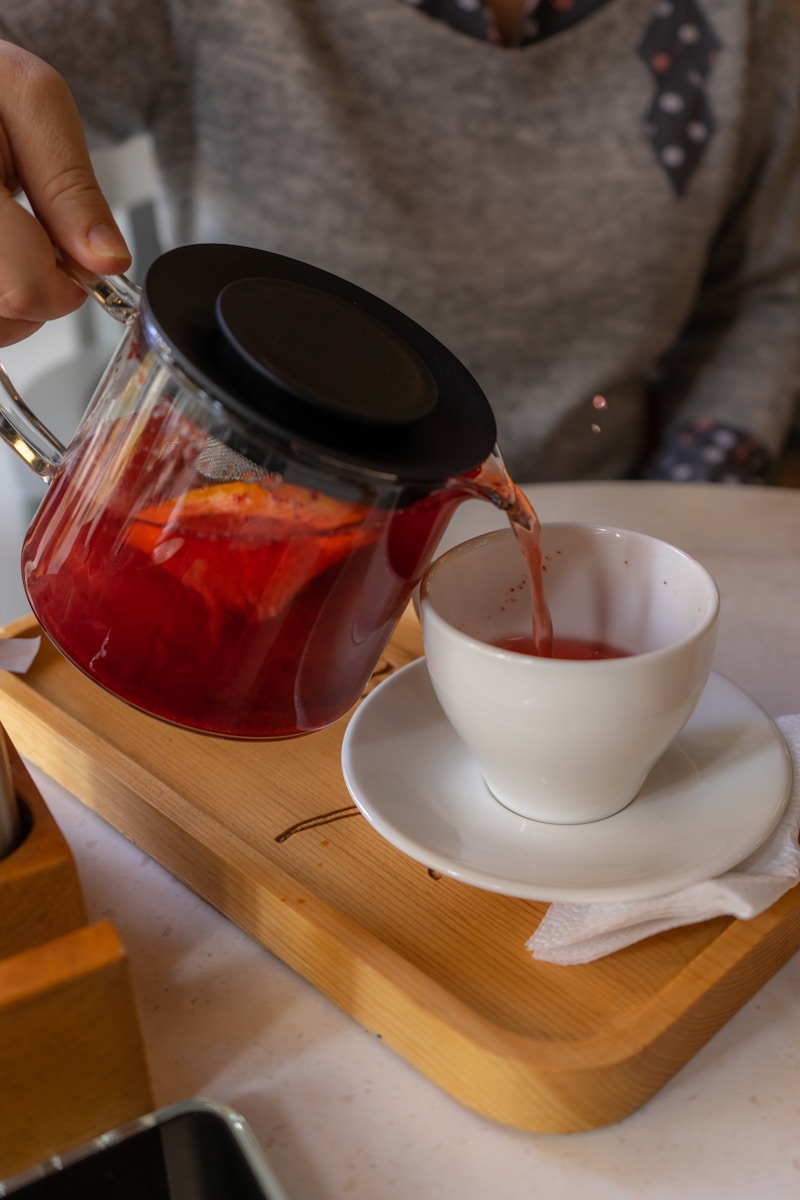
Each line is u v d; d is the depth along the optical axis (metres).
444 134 1.12
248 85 1.09
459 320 1.19
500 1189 0.36
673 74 1.16
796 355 1.31
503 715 0.45
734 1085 0.40
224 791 0.54
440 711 0.56
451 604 0.51
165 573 0.41
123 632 0.43
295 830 0.51
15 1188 0.33
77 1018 0.35
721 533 0.83
